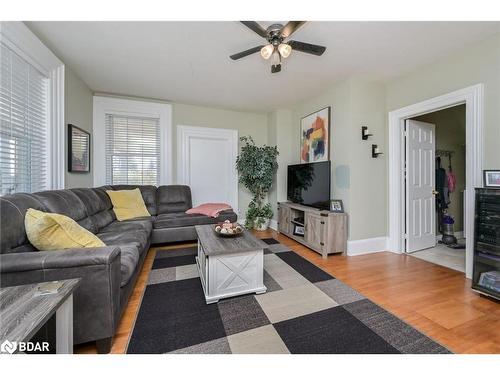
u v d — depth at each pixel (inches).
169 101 162.7
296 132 174.9
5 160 72.9
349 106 122.4
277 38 72.7
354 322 64.1
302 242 136.9
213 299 74.2
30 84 84.2
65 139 106.7
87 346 55.1
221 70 113.9
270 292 81.1
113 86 135.0
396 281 89.8
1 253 48.9
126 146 156.6
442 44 90.4
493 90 85.0
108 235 92.5
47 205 69.6
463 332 60.0
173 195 153.4
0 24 68.1
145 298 77.1
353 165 122.7
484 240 79.5
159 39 88.3
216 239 84.7
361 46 91.7
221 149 181.8
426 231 133.5
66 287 40.9
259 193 183.6
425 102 108.0
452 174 152.2
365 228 125.6
